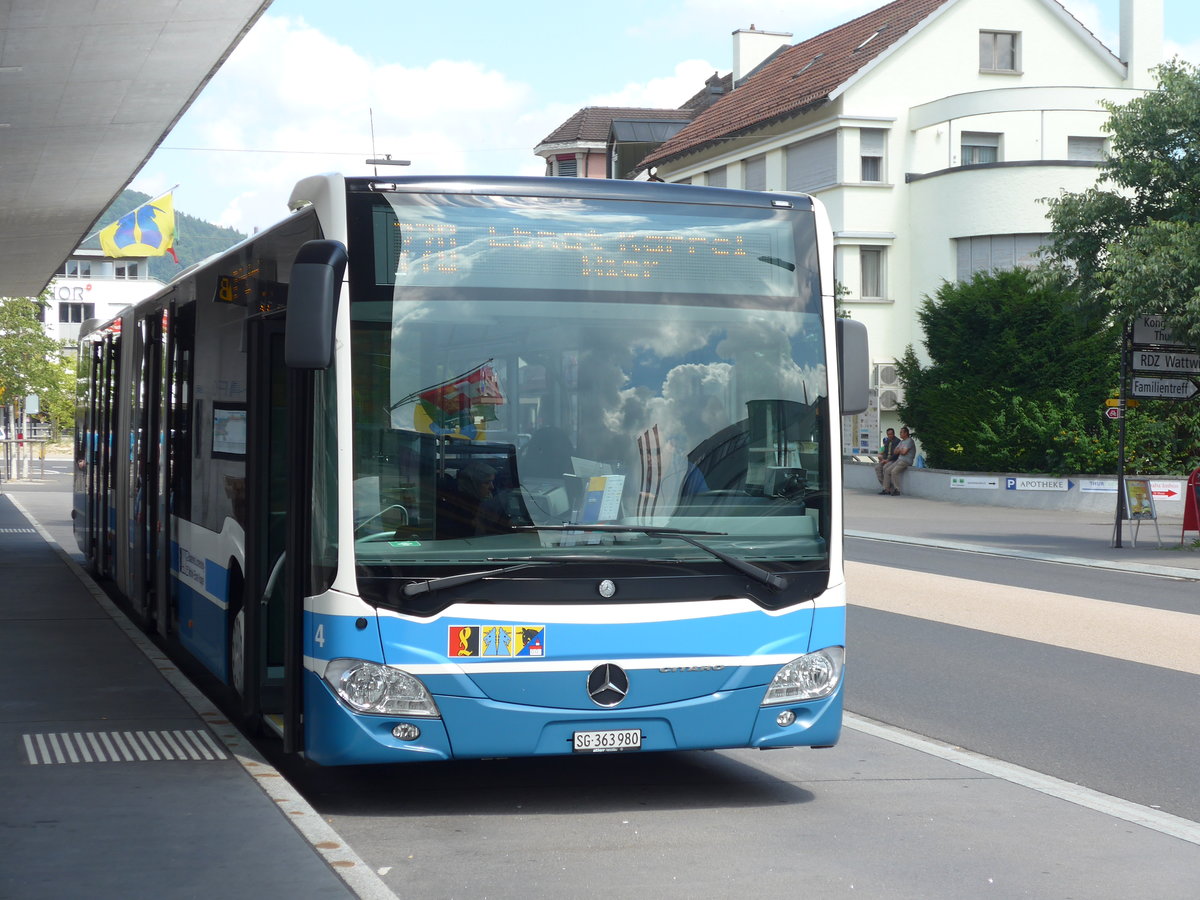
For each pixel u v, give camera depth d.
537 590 6.97
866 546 25.58
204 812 6.35
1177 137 24.89
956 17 46.50
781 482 7.42
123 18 14.59
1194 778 8.41
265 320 8.52
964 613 16.02
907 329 45.53
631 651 7.04
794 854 6.62
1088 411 34.56
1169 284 23.41
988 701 10.77
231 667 9.25
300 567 7.38
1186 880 6.31
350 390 6.97
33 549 21.67
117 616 13.30
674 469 7.25
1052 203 26.20
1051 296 34.81
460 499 6.98
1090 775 8.49
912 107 45.81
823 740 7.39
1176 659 12.80
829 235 7.80
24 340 49.56
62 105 17.86
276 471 8.65
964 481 36.34
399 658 6.84
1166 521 30.70
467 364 7.11
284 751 7.93
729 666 7.17
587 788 7.96
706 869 6.35
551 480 7.10
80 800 6.54
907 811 7.50
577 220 7.38
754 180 51.12
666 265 7.46
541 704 6.94
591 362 7.27
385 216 7.16
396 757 6.83
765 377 7.49
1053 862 6.57
